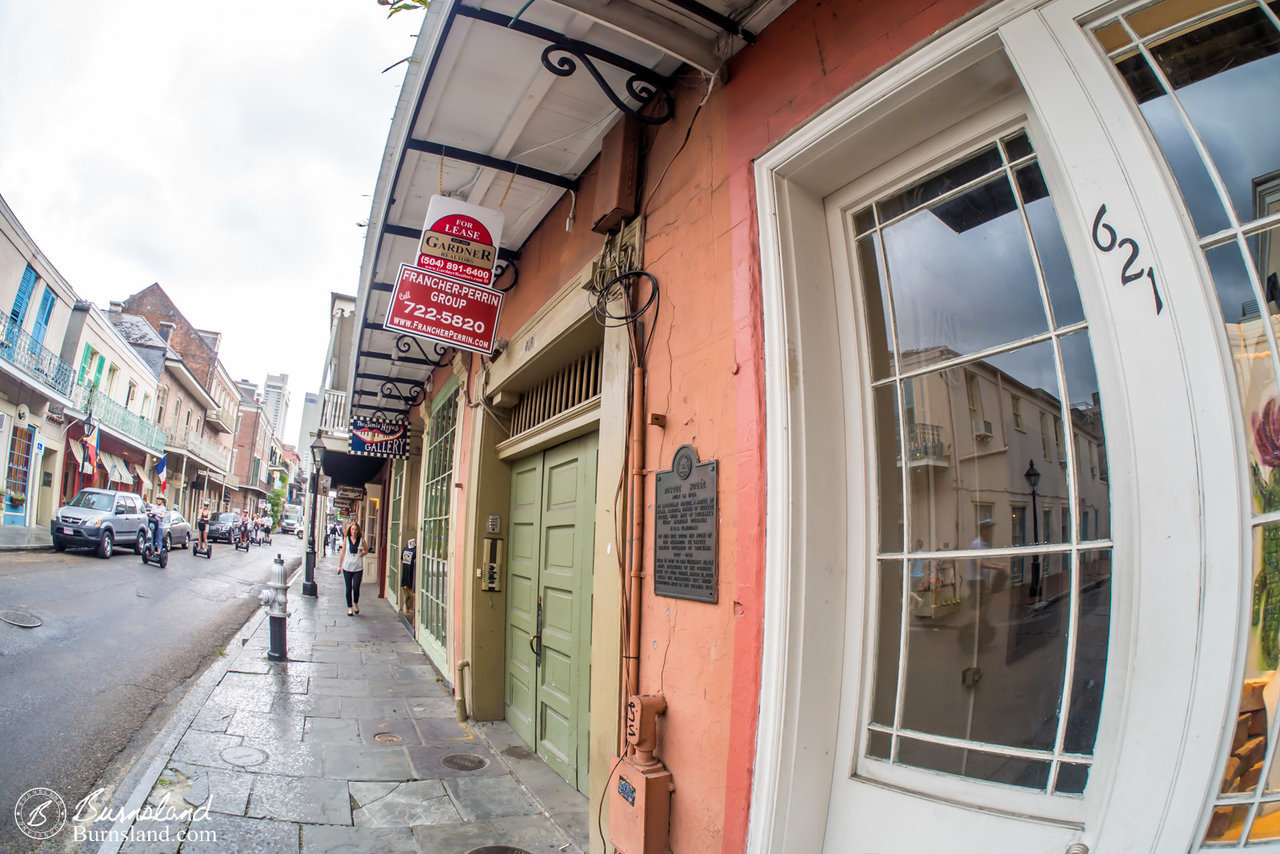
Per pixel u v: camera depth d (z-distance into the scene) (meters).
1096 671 1.59
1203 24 1.51
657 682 2.76
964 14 1.82
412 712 5.80
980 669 1.84
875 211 2.35
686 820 2.47
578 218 4.18
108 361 26.41
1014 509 1.82
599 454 3.46
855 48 2.16
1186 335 1.42
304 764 4.33
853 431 2.29
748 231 2.48
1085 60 1.61
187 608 10.45
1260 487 1.34
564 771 4.40
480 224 4.38
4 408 19.19
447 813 3.79
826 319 2.36
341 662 7.62
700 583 2.52
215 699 5.59
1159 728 1.39
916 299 2.19
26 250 19.22
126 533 16.92
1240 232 1.41
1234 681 1.31
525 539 5.56
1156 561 1.42
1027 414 1.81
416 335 4.23
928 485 2.07
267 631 9.20
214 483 49.22
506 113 3.57
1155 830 1.37
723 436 2.49
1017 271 1.90
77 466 24.77
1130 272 1.51
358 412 11.51
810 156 2.29
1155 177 1.50
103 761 4.09
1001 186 1.97
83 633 7.45
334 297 12.27
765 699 2.12
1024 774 1.71
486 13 2.79
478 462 6.02
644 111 3.41
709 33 2.69
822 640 2.14
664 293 3.02
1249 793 1.28
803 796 2.06
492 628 5.82
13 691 5.07
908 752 2.00
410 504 12.25
